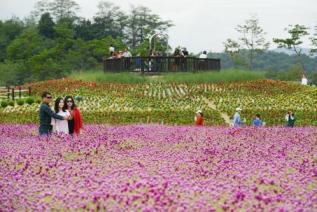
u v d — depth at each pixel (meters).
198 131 24.36
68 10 134.00
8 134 23.05
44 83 52.50
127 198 10.26
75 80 51.84
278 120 38.00
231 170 13.52
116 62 54.75
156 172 12.97
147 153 16.22
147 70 52.97
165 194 10.49
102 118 37.00
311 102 44.91
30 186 11.57
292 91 48.94
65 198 10.49
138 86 48.78
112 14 132.62
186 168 13.65
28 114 38.19
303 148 18.06
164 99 44.94
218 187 11.28
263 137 21.70
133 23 131.75
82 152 16.17
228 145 18.39
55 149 16.55
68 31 102.81
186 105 43.16
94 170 13.25
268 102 44.81
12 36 122.31
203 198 10.42
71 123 20.53
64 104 20.31
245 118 38.81
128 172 12.98
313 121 37.62
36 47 103.12
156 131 24.09
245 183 11.98
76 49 102.12
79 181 12.05
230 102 44.62
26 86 52.78
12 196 10.66
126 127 26.86
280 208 9.51
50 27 118.00
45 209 9.93
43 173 12.92
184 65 53.62
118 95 45.97
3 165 14.05
